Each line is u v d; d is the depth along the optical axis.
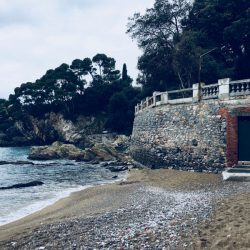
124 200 20.17
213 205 15.23
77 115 114.69
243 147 24.36
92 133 106.00
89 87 116.31
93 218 15.55
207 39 48.50
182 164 28.28
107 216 15.66
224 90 25.02
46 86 116.50
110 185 28.36
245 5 47.34
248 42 48.50
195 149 27.02
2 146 115.31
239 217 12.63
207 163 25.94
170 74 55.22
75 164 51.53
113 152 56.28
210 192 18.95
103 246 11.09
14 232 14.73
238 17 47.25
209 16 48.25
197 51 44.75
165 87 57.38
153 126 33.44
